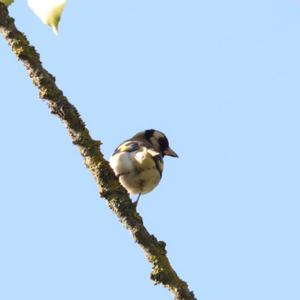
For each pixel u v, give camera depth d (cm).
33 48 887
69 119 901
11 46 875
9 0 658
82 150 916
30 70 883
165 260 854
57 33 531
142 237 870
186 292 827
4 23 874
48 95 887
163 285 832
